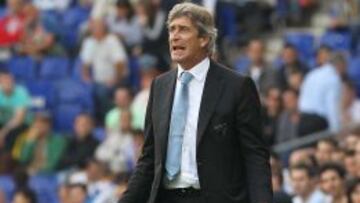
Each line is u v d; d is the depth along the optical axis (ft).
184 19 53.72
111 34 149.38
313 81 126.62
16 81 152.66
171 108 54.49
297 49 149.48
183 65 54.34
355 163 98.02
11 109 141.90
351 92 128.06
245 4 161.58
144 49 151.53
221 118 53.78
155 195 54.34
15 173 123.65
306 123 119.96
